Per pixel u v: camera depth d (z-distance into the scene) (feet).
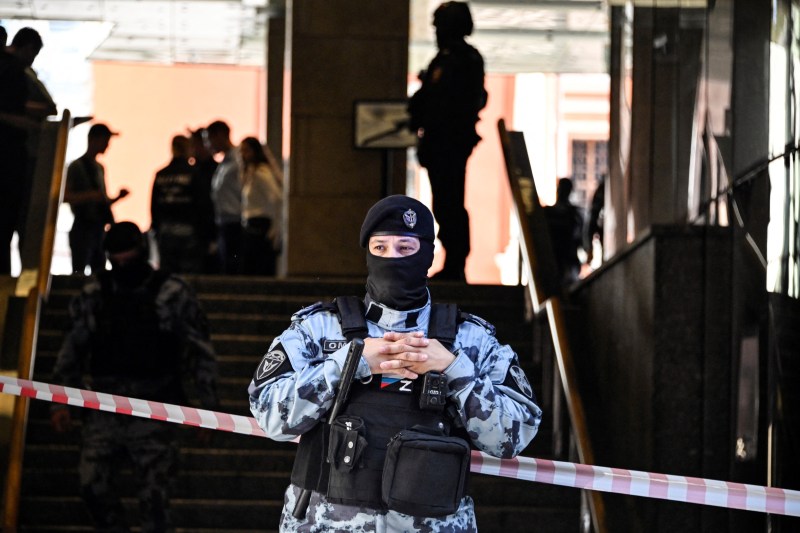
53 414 30.40
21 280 40.88
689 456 30.89
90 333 29.71
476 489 35.88
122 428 29.53
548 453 39.86
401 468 14.64
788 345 22.36
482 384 15.28
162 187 55.67
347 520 14.97
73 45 96.07
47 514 34.65
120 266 29.73
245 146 60.85
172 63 104.47
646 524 30.48
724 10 28.73
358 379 15.31
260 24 89.61
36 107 48.03
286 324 45.50
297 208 58.75
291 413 15.12
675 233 31.30
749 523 24.41
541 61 97.96
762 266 24.38
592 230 62.54
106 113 123.85
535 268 44.04
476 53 52.44
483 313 47.29
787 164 22.71
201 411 21.65
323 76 59.06
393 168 61.52
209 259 57.52
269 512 34.91
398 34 59.11
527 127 120.06
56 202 44.55
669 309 31.42
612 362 37.58
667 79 35.73
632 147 41.11
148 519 29.63
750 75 25.86
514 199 48.01
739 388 26.18
